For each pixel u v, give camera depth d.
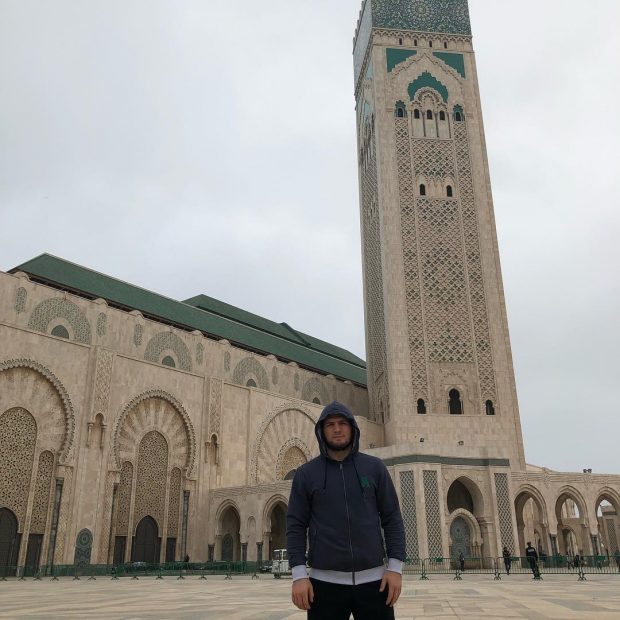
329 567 3.33
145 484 33.44
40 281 35.00
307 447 42.50
